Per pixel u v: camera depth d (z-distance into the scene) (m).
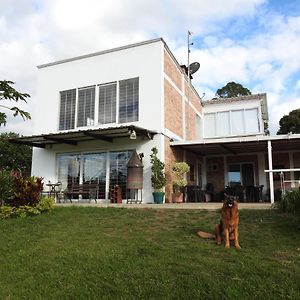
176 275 4.52
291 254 5.21
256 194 17.59
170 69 16.08
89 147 15.54
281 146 16.69
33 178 10.34
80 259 5.38
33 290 4.36
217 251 5.52
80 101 16.31
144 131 13.50
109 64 15.88
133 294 4.04
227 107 21.44
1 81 5.18
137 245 5.98
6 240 6.83
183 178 16.22
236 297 3.78
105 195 14.81
